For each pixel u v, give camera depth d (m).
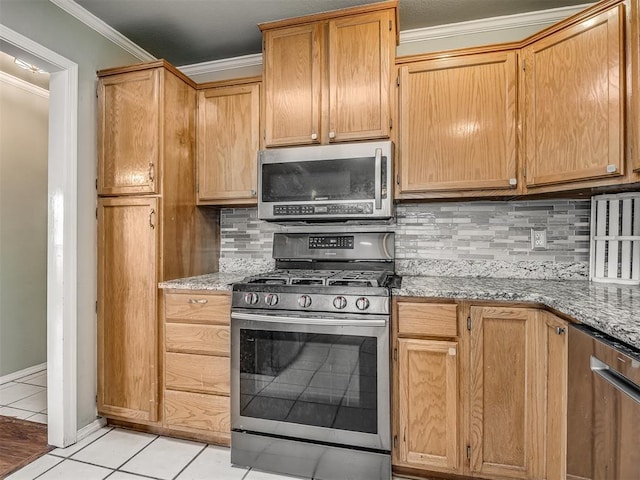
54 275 1.97
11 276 2.93
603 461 1.10
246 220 2.57
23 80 2.98
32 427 2.17
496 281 1.99
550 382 1.49
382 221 2.28
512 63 1.84
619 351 1.02
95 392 2.13
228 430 1.92
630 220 1.81
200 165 2.32
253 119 2.23
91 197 2.12
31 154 3.10
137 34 2.30
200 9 2.07
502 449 1.61
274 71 2.11
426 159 1.94
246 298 1.82
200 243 2.39
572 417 1.30
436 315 1.67
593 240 1.93
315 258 2.30
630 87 1.41
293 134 2.08
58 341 1.96
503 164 1.85
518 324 1.59
